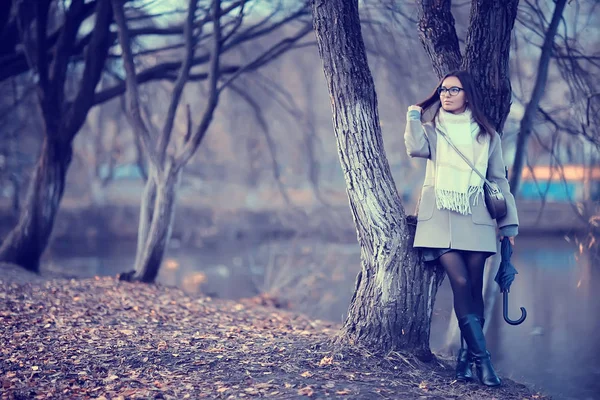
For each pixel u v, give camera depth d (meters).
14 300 7.49
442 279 5.37
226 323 7.44
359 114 5.22
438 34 5.65
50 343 5.64
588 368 8.26
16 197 16.08
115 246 27.28
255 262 21.12
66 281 9.38
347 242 20.72
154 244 10.17
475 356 4.79
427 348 5.34
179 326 6.84
